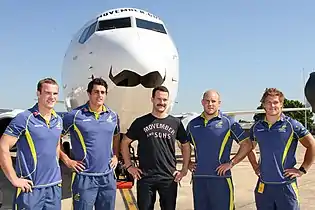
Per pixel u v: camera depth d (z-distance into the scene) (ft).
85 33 28.73
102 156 15.12
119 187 25.50
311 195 28.02
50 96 13.64
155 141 15.51
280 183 14.38
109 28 27.32
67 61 30.63
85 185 14.92
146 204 15.57
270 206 14.70
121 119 25.54
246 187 32.27
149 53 24.62
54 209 14.12
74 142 15.19
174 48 28.04
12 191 25.64
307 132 14.34
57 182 14.16
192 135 15.83
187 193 29.14
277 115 14.43
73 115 15.10
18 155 13.70
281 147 14.37
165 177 15.52
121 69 23.99
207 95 15.43
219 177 15.42
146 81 24.08
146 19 28.40
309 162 14.38
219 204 15.46
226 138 15.47
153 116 15.89
